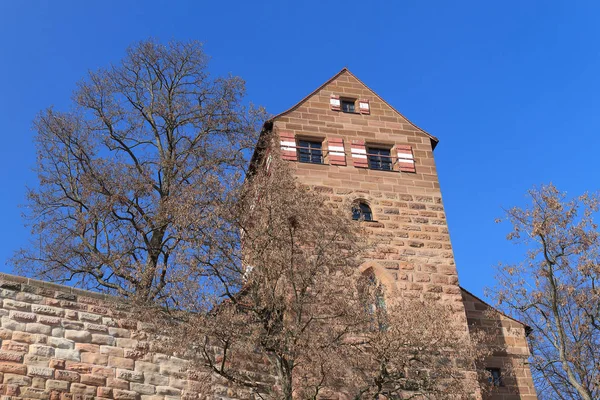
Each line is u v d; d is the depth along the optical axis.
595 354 27.55
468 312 31.25
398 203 31.83
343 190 31.44
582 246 27.72
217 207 22.23
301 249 22.73
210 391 21.97
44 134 33.06
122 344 21.94
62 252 31.91
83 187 32.03
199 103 35.31
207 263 21.91
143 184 31.64
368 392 22.36
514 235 28.28
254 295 21.94
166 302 22.08
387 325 22.81
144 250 30.33
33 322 20.81
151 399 21.77
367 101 34.44
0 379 19.69
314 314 21.80
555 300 27.59
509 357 30.61
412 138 33.97
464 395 22.75
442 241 31.34
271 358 21.81
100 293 22.27
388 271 29.95
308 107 33.41
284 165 24.00
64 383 20.59
